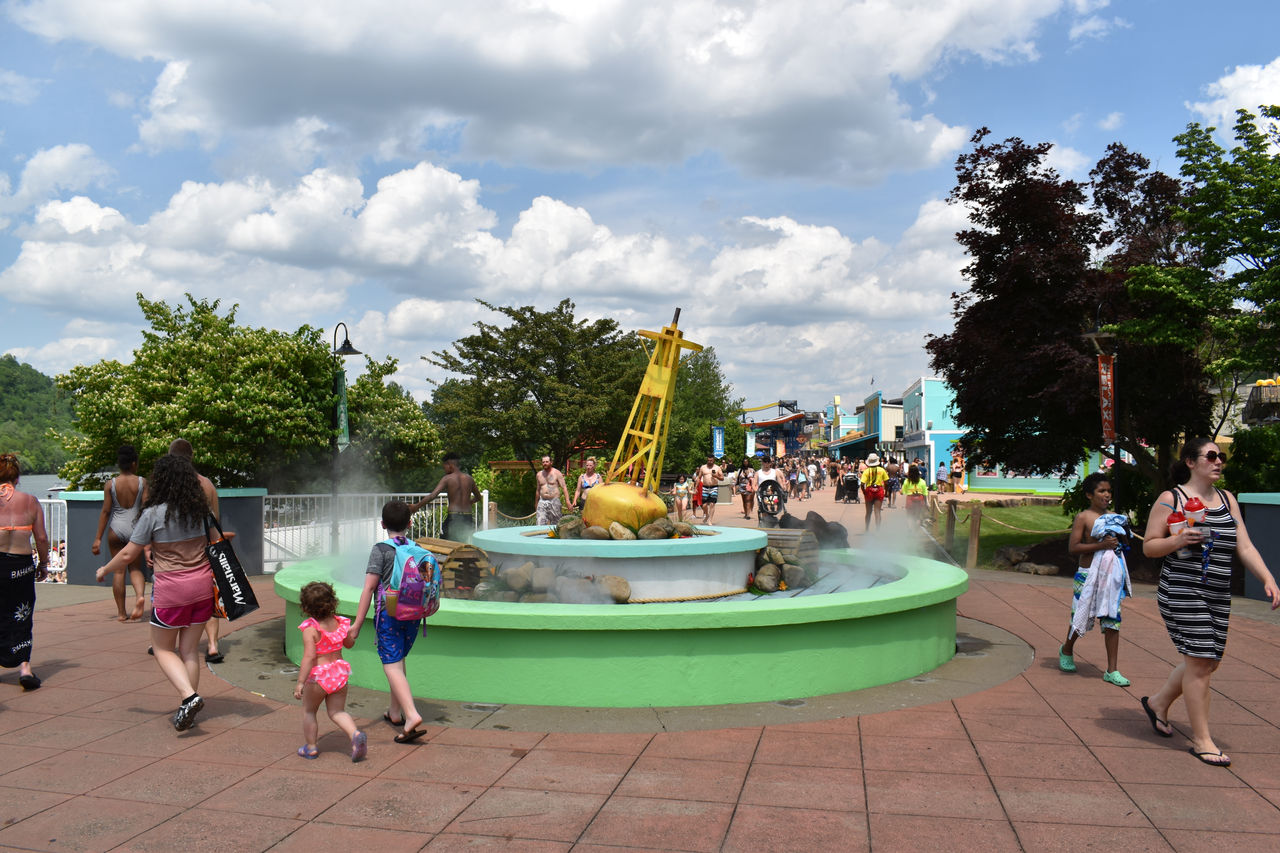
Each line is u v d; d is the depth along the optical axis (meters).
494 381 27.75
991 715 5.80
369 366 21.84
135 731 5.41
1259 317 12.81
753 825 4.02
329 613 4.94
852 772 4.71
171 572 5.39
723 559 8.38
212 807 4.21
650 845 3.81
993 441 16.42
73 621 9.25
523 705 6.00
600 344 29.42
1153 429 14.59
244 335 19.17
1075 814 4.12
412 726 5.16
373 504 15.58
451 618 6.05
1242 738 5.28
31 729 5.44
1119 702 6.12
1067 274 14.37
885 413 68.69
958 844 3.81
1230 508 4.89
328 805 4.25
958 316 16.08
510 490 27.56
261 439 18.45
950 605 7.64
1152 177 15.00
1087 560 6.98
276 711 5.88
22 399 116.00
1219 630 4.83
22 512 6.40
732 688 6.07
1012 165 14.91
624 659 5.96
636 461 9.54
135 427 17.62
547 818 4.10
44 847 3.76
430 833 3.93
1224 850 3.73
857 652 6.50
